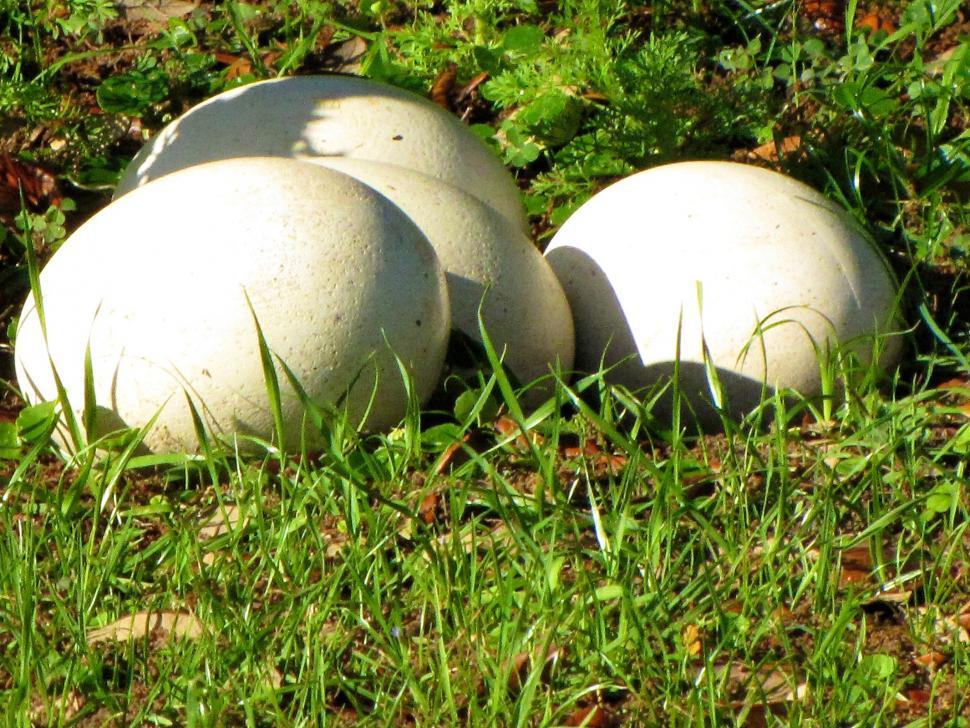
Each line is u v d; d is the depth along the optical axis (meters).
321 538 3.93
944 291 5.62
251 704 3.29
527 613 3.58
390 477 4.29
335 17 7.99
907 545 4.03
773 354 4.77
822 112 6.68
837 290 4.81
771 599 3.68
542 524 3.87
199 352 4.17
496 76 7.11
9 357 5.51
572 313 5.13
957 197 6.04
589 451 4.57
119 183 5.73
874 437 4.47
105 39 8.08
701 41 7.42
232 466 4.39
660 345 4.88
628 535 3.98
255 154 5.44
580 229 5.18
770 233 4.86
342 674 3.50
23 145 7.00
